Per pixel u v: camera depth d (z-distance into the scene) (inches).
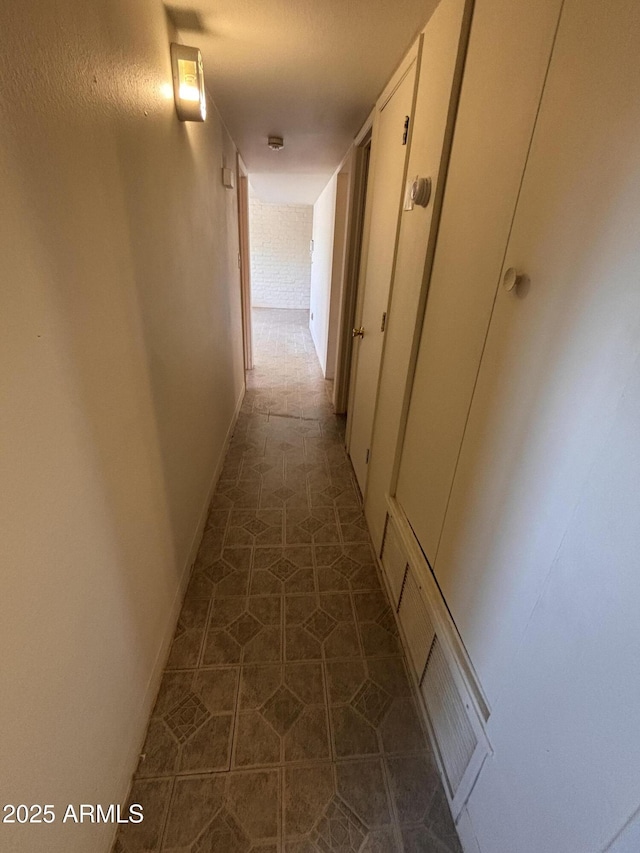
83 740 33.1
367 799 43.2
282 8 48.4
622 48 22.1
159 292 50.3
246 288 162.4
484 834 35.4
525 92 31.6
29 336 24.9
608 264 23.2
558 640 26.2
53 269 27.4
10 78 22.8
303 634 60.9
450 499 45.3
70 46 29.1
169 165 53.5
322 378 172.1
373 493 80.8
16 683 24.2
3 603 22.9
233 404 123.0
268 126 96.4
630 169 21.6
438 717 45.9
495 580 35.7
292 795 43.2
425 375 53.6
